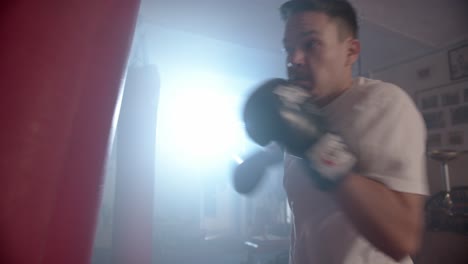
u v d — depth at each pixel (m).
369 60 3.86
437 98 3.41
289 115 0.66
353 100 0.89
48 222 0.34
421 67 3.58
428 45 3.41
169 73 4.48
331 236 0.90
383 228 0.63
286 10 0.96
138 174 1.62
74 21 0.37
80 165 0.37
